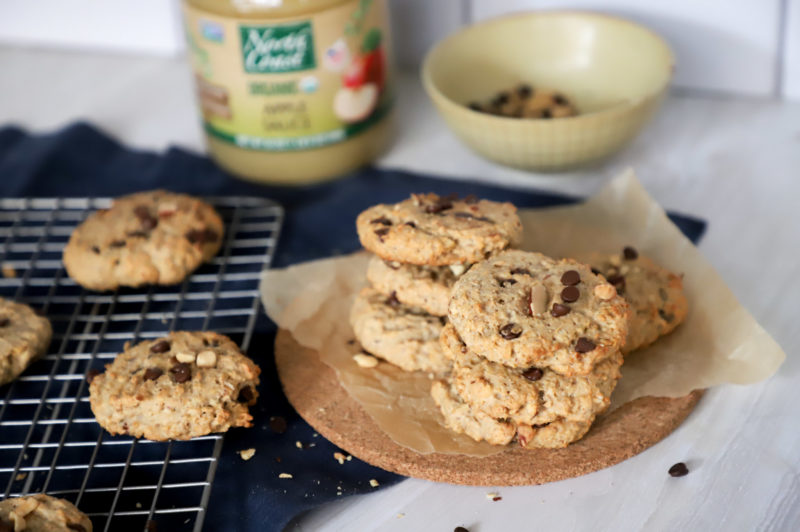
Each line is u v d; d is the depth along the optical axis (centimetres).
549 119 56
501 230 49
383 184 60
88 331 52
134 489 45
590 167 61
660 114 65
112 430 46
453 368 47
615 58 61
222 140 59
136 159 63
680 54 65
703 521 44
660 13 63
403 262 49
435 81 60
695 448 46
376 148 60
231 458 47
